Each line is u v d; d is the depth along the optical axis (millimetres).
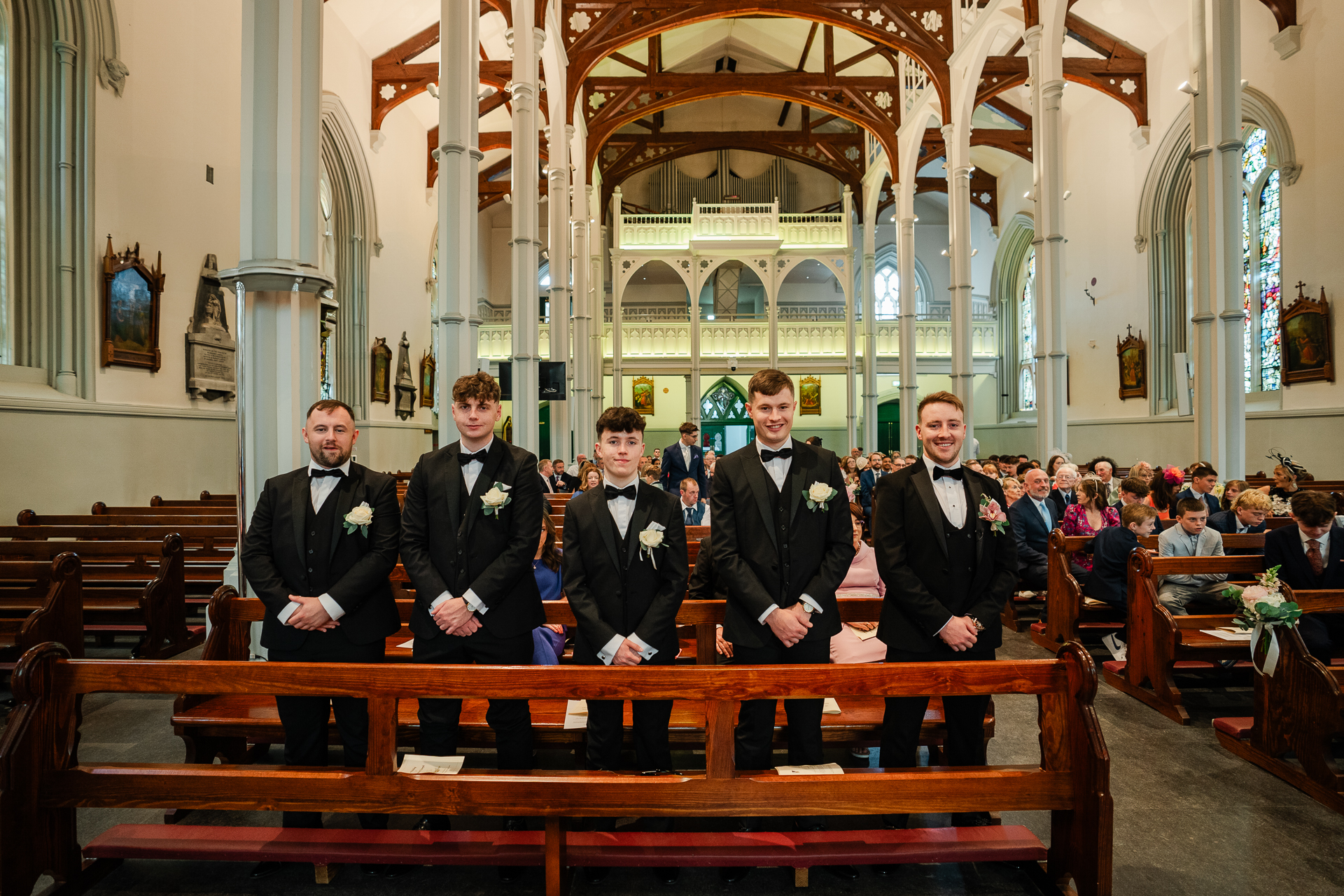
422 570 2939
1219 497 7641
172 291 10406
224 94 11523
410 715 3582
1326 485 10250
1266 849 3055
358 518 3008
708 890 2789
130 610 5465
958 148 14102
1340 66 11781
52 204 8805
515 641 2998
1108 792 2578
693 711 3629
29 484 8211
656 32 14617
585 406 17219
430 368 19797
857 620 4023
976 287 26703
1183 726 4453
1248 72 13492
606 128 18375
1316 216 12234
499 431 26547
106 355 9219
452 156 7918
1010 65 15719
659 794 2629
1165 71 15789
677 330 24969
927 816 3293
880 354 24938
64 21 8711
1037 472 7031
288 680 2668
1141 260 16719
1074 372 19484
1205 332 8648
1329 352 11961
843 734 3506
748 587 2873
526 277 10594
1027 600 6949
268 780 2691
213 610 3746
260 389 4922
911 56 14695
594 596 3014
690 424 9836
